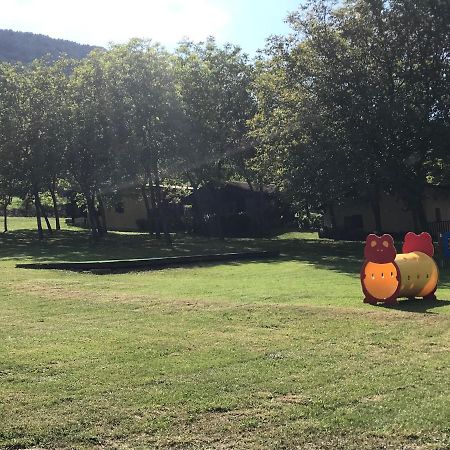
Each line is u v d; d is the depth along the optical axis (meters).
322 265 20.94
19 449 4.34
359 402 5.11
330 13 26.73
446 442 4.29
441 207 37.62
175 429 4.60
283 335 7.88
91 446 4.34
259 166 30.34
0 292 12.72
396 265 10.78
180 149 32.41
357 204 38.81
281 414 4.86
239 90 35.47
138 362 6.55
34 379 5.94
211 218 42.56
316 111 25.53
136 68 31.36
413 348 7.06
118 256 25.50
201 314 9.58
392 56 25.95
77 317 9.59
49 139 32.22
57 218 44.28
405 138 25.45
